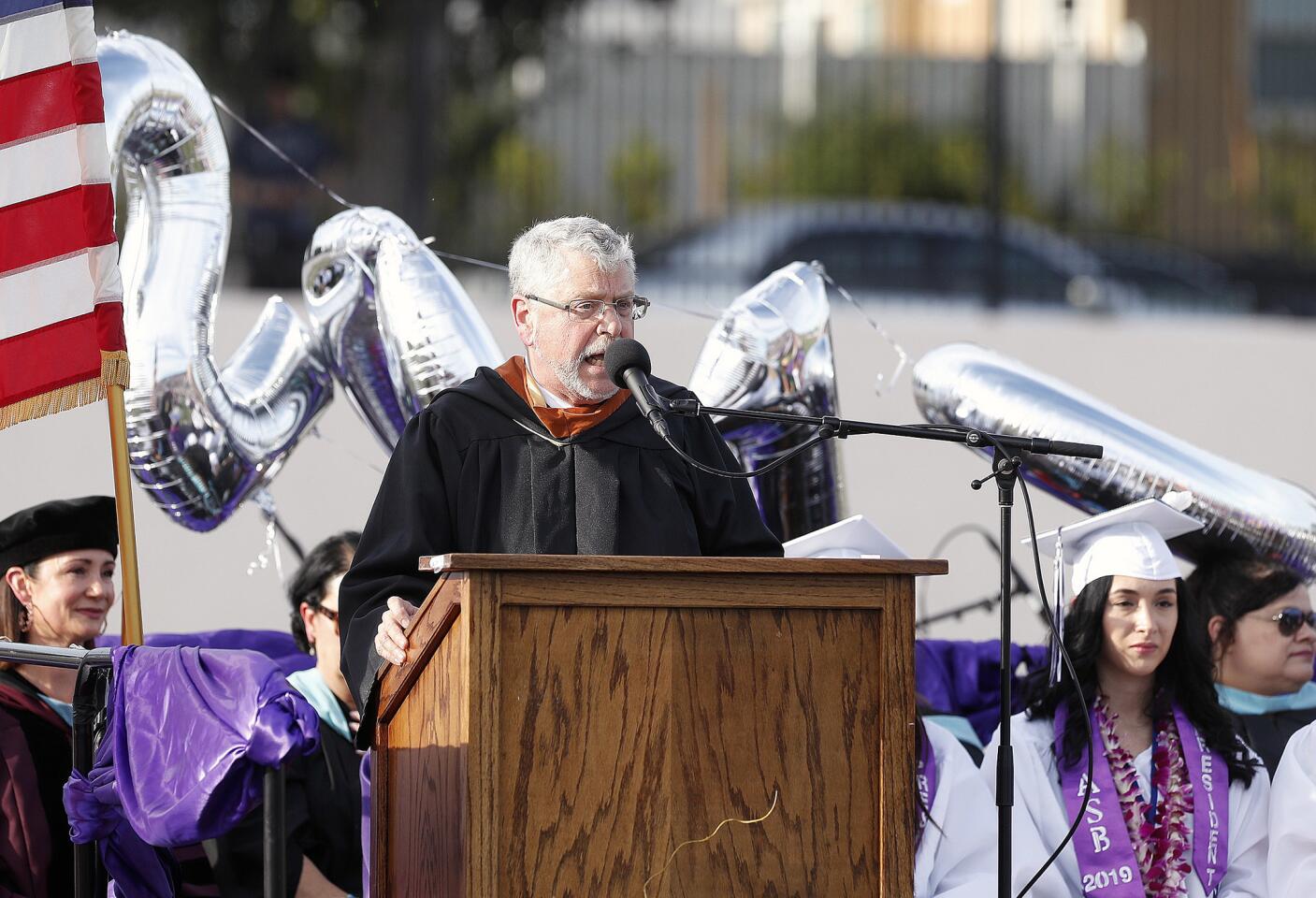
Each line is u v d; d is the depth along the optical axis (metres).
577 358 11.86
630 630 9.39
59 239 14.45
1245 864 14.59
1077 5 30.75
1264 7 31.02
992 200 28.62
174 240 15.88
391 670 10.88
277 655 17.33
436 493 11.98
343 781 15.02
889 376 24.81
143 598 21.50
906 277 28.44
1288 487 16.86
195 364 15.59
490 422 12.22
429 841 10.05
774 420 10.73
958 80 30.33
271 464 16.47
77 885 11.97
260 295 24.02
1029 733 14.88
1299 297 29.95
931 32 31.20
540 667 9.28
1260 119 30.81
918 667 17.91
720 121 29.73
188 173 16.03
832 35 30.89
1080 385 25.83
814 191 29.50
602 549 11.90
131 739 10.95
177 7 32.72
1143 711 14.92
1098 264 29.31
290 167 29.16
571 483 12.05
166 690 11.00
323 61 31.55
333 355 16.67
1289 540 16.56
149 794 10.77
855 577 9.63
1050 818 14.51
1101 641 14.73
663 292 28.11
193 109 15.96
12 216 14.45
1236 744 14.87
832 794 9.54
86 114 14.54
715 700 9.45
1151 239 29.95
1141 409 25.95
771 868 9.42
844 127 29.66
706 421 12.76
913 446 24.38
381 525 11.95
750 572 9.44
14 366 14.33
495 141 29.05
